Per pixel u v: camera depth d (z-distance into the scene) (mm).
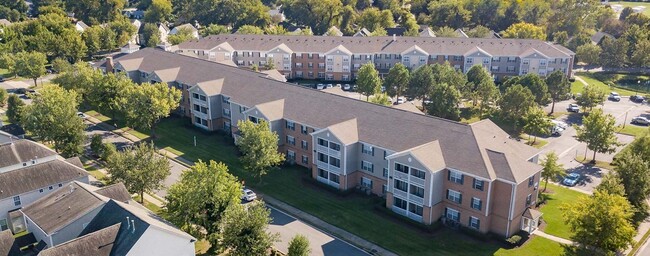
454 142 66500
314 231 64625
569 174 80500
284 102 87812
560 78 115562
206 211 57875
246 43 149125
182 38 169750
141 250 49250
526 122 95250
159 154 89000
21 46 159250
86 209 56469
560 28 192750
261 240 53562
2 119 107188
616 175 65688
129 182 67250
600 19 197375
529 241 62000
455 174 63969
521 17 199125
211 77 105500
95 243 49469
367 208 70812
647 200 71000
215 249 58531
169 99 98625
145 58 123812
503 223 62188
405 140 70000
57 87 99562
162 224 53500
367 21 195000
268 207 70875
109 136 98500
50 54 162125
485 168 61469
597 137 83375
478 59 138250
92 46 171625
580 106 116812
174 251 51938
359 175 75812
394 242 62188
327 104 82938
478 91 111812
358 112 78438
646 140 73812
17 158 74625
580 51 159750
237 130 93812
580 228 56094
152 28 193000
